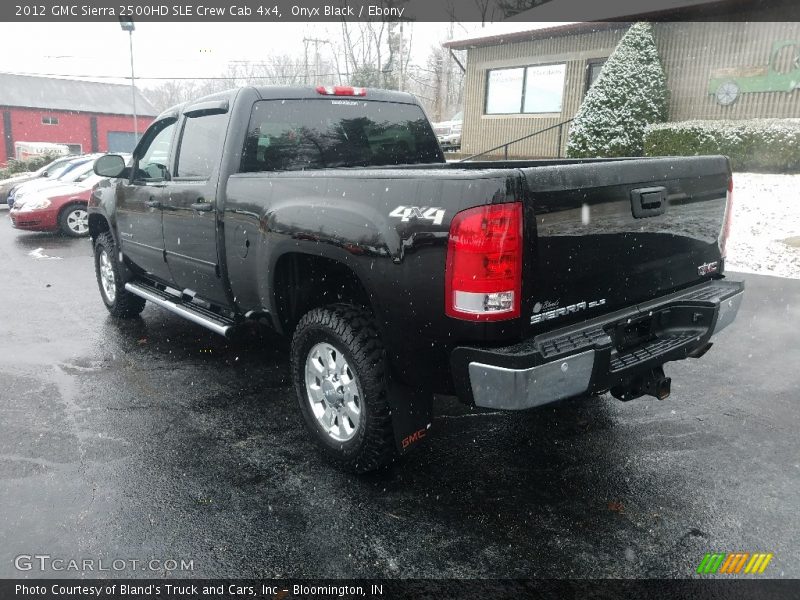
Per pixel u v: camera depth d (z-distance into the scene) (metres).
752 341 5.51
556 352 2.65
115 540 2.82
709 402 4.29
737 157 13.31
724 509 3.03
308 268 3.71
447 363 2.83
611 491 3.20
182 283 4.89
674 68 15.73
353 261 3.06
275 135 4.22
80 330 6.07
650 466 3.45
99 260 6.55
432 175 2.72
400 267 2.83
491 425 3.99
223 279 4.21
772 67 14.11
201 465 3.48
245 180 3.84
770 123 12.98
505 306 2.60
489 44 19.89
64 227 12.35
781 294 7.00
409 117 4.97
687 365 4.98
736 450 3.61
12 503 3.10
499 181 2.53
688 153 13.96
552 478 3.34
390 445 3.16
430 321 2.78
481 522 2.95
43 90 55.62
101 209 5.98
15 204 12.77
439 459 3.55
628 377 3.01
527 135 18.58
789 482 3.26
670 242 3.30
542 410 4.21
